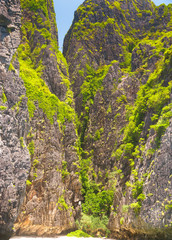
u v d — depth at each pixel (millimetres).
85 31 62406
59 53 54812
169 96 34000
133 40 61844
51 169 38875
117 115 49531
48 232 35875
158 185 28828
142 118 39875
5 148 25875
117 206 38969
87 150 50938
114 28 61406
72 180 42656
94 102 53844
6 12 28828
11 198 25500
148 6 67000
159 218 27281
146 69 52500
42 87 45156
